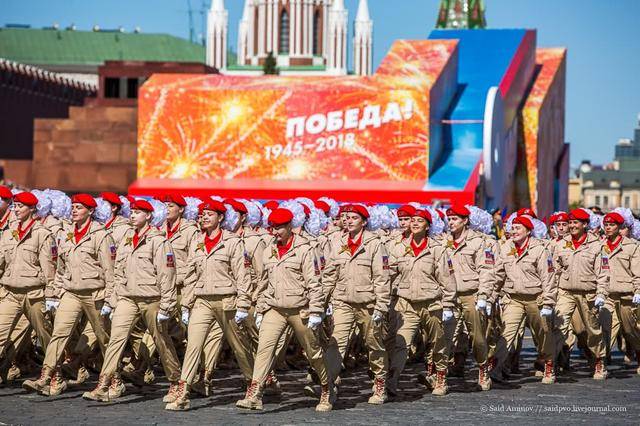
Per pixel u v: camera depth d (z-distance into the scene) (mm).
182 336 33188
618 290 35000
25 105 168250
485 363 30281
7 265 28422
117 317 26734
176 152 89188
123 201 32500
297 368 34375
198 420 24234
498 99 86000
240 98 88125
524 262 30984
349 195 83875
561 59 111062
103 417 24500
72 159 117562
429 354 29391
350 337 27078
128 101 132875
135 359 29500
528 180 97875
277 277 25266
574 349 42188
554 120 109875
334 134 86062
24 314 28828
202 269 26312
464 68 96500
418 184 83438
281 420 24406
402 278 27906
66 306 27734
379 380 27266
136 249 26641
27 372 31906
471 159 87375
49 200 29219
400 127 84438
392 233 32625
